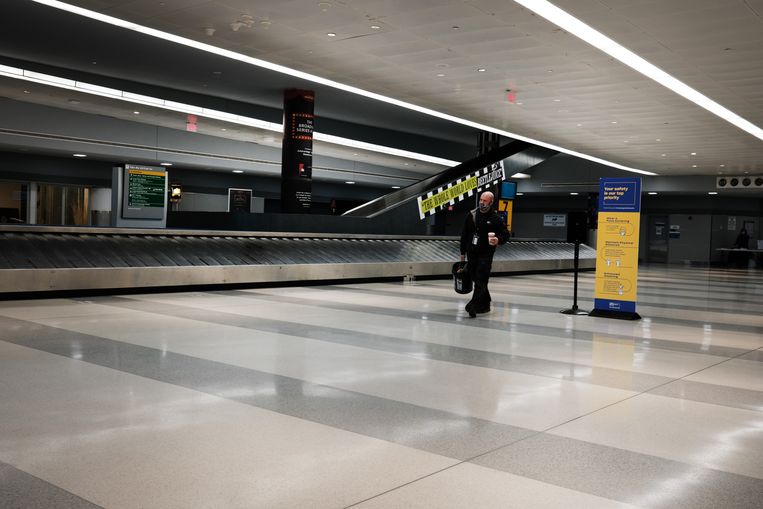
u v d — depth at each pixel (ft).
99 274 37.52
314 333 26.43
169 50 54.08
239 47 44.37
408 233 67.41
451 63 46.78
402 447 12.87
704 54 41.45
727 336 28.89
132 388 16.88
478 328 29.12
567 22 36.37
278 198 115.55
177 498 10.15
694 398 17.42
